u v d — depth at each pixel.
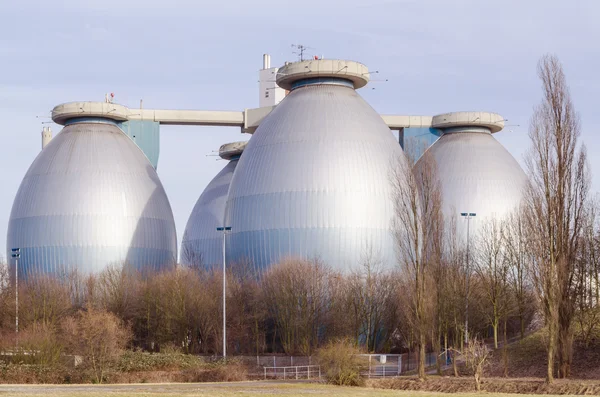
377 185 123.81
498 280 97.69
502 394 61.44
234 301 111.06
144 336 113.56
